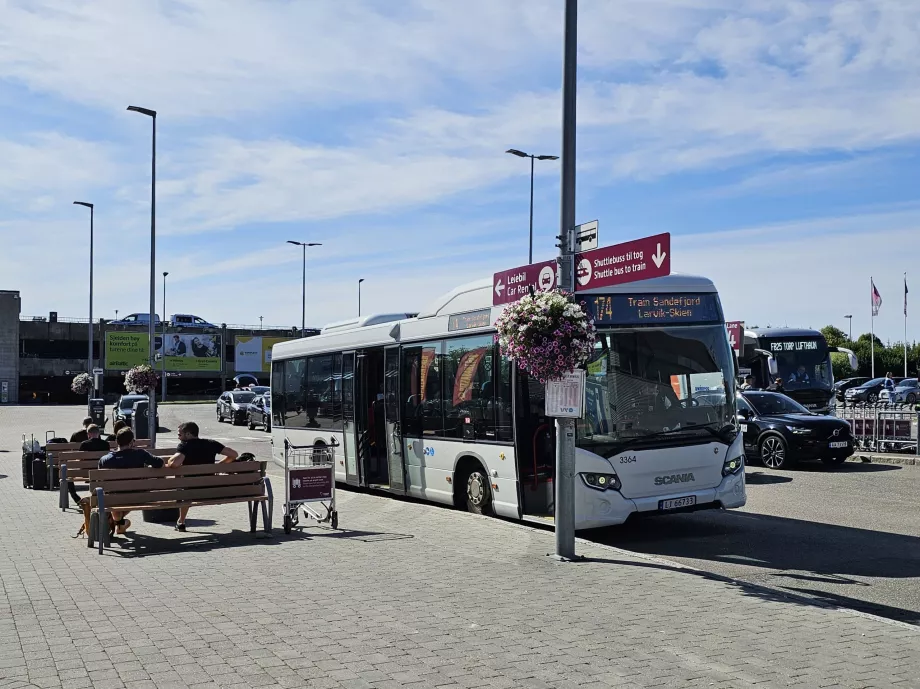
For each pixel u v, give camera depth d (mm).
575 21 9617
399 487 15000
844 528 11938
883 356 84000
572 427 9461
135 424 33406
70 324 81562
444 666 5660
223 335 86562
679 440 11250
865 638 6375
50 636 6352
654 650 6043
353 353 16797
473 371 12867
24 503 15539
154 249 31312
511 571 8734
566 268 9656
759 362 33188
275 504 14641
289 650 5988
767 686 5344
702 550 10695
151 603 7398
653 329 11359
